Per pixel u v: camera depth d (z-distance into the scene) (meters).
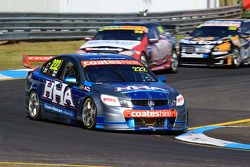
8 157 30.25
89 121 40.56
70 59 44.19
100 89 40.31
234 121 47.59
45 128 40.69
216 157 32.47
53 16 93.00
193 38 86.94
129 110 39.09
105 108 39.47
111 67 43.47
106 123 39.44
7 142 34.62
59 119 43.72
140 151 33.34
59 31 94.38
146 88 40.72
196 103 56.06
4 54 84.62
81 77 42.12
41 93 45.06
